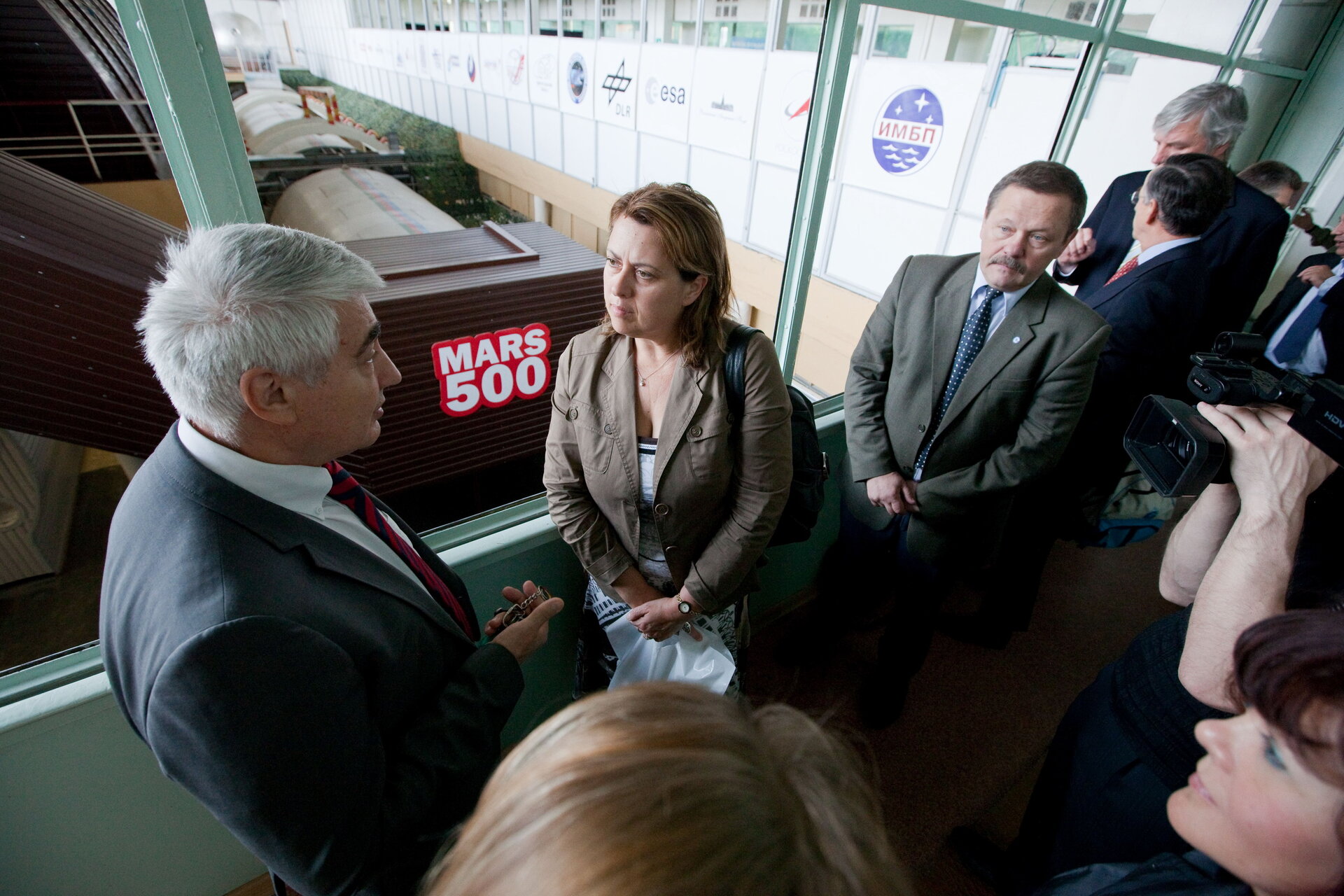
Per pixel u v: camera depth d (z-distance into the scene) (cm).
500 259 222
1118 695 95
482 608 131
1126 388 151
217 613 51
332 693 55
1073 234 115
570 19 445
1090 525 178
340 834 56
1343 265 247
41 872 99
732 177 344
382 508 88
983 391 129
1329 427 65
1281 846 43
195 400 55
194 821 111
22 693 87
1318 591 68
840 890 28
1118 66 250
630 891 25
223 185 78
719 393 95
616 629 121
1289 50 297
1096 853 96
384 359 68
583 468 106
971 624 199
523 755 33
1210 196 139
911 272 141
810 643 184
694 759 29
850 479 158
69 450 162
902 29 304
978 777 159
